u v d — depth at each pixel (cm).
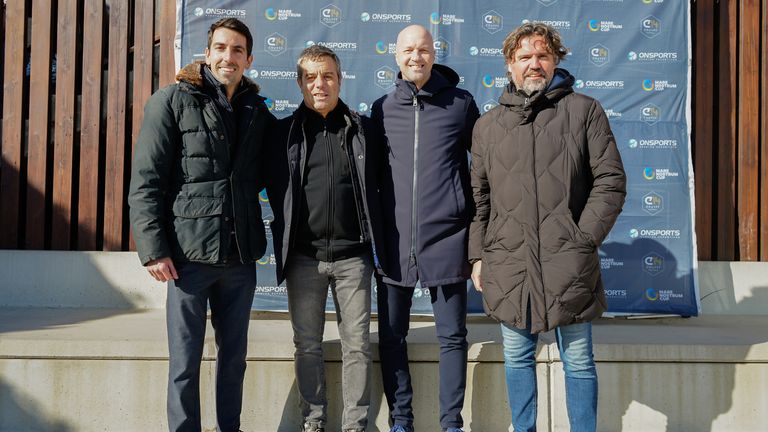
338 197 226
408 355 254
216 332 227
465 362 234
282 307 332
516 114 213
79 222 354
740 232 360
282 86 334
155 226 200
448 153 233
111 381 250
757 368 258
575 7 338
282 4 333
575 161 206
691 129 359
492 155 216
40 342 249
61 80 355
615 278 336
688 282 336
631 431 256
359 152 228
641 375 258
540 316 199
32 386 248
